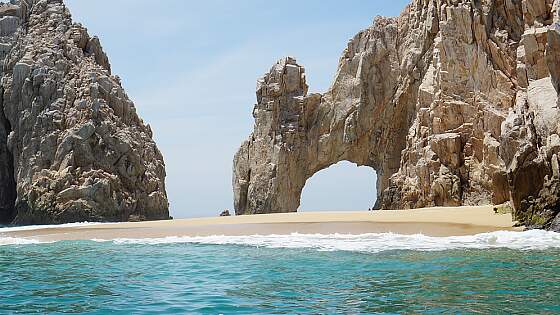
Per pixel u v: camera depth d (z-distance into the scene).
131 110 73.31
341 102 70.25
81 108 67.12
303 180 70.50
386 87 69.31
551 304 12.98
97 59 77.50
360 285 15.97
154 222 47.34
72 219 61.22
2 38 73.62
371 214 42.66
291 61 72.88
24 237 35.56
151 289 15.88
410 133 63.09
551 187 30.64
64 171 63.41
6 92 69.81
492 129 55.16
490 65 57.25
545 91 35.75
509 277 16.58
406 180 61.03
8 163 71.19
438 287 15.31
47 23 75.44
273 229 34.47
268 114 70.12
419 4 67.69
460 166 56.97
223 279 17.47
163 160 75.31
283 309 13.18
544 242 25.72
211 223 41.03
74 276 18.44
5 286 16.52
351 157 70.44
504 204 37.81
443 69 59.53
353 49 71.31
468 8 59.12
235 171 72.62
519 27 57.59
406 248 24.33
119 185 65.06
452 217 37.00
